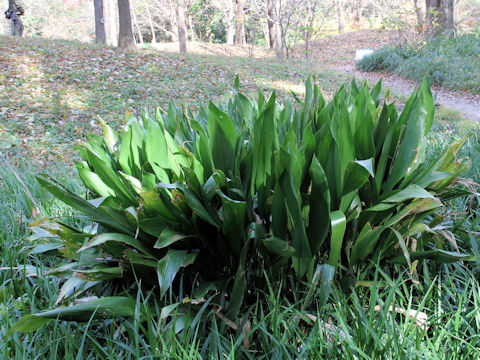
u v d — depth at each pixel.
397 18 16.62
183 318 1.49
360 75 14.76
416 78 13.02
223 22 32.31
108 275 1.61
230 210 1.49
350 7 35.97
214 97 9.48
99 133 6.77
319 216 1.60
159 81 10.60
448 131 5.39
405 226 1.74
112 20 33.62
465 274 1.90
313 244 1.65
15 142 5.93
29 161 4.62
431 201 1.58
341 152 1.62
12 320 1.67
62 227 1.72
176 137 1.86
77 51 12.41
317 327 1.43
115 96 8.89
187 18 28.36
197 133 2.14
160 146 1.67
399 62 14.41
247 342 1.51
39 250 1.94
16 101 7.96
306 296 1.68
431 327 1.61
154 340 1.34
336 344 1.36
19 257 2.28
